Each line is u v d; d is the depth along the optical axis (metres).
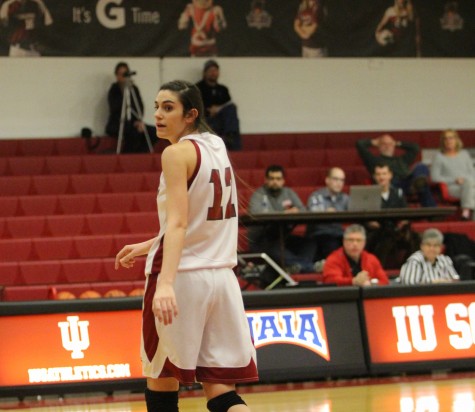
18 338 10.95
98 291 15.60
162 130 5.83
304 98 22.84
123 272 16.47
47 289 15.55
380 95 23.23
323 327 11.70
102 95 21.67
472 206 18.91
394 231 15.72
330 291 11.77
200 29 22.28
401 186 18.84
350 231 13.51
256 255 14.13
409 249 15.86
